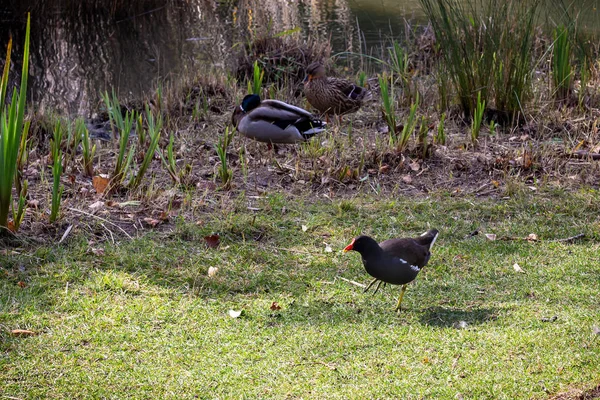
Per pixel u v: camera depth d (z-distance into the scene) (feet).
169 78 38.42
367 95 34.55
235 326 16.53
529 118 30.66
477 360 15.03
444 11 29.94
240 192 24.18
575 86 35.04
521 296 18.01
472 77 30.27
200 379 14.39
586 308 17.28
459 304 17.72
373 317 17.07
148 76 38.96
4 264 18.65
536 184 24.97
